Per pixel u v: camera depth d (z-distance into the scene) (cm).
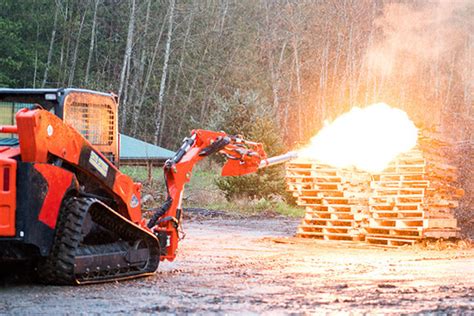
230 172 1324
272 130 3139
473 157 1948
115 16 6588
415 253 1608
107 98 1134
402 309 876
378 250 1670
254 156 1324
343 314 842
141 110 6375
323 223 1902
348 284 1099
